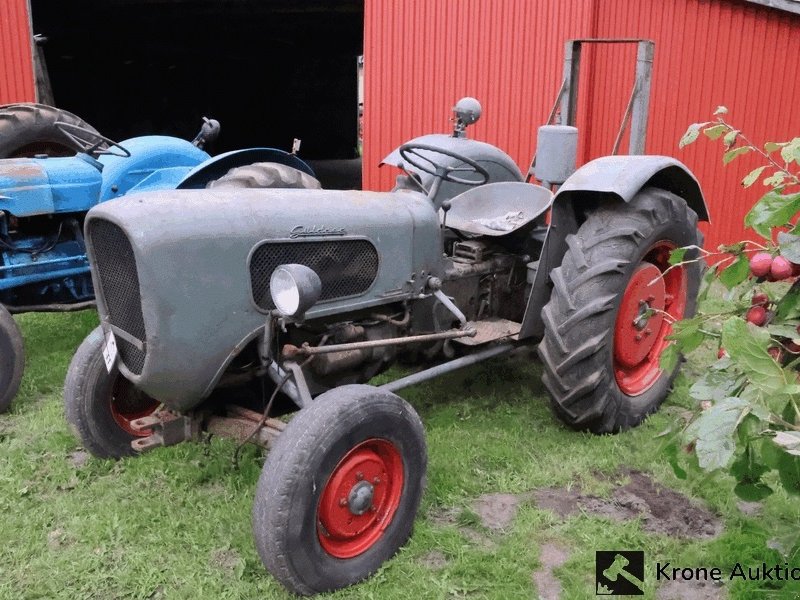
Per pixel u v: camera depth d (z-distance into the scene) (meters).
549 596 2.44
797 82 5.82
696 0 6.08
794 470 1.84
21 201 4.09
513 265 3.90
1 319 3.68
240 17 14.46
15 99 7.91
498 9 6.97
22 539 2.69
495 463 3.25
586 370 3.28
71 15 13.96
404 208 3.13
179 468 3.16
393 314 3.17
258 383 2.94
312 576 2.36
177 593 2.42
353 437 2.40
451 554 2.62
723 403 1.69
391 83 7.65
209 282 2.47
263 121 18.05
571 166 3.89
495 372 4.27
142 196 2.51
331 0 12.24
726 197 6.24
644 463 3.23
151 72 15.59
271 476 2.28
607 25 6.53
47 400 3.94
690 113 6.28
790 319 1.92
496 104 7.18
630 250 3.30
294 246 2.70
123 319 2.55
